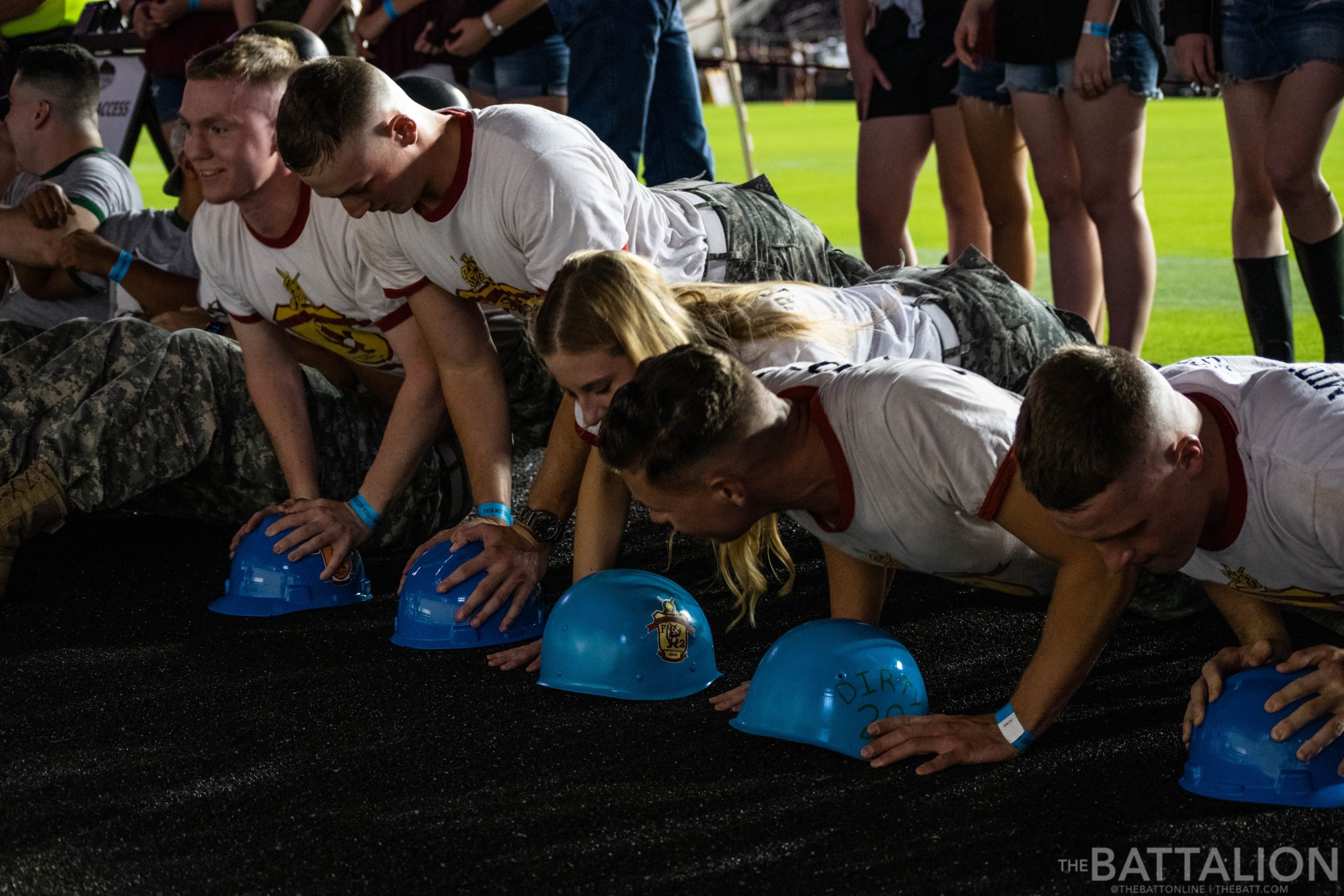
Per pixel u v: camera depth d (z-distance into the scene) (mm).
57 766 2203
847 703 2188
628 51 4395
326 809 2025
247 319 3156
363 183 2535
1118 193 4008
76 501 3051
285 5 5387
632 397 1922
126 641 2803
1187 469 1822
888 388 1982
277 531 3012
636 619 2471
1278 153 3846
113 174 4191
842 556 2377
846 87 27922
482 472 2947
